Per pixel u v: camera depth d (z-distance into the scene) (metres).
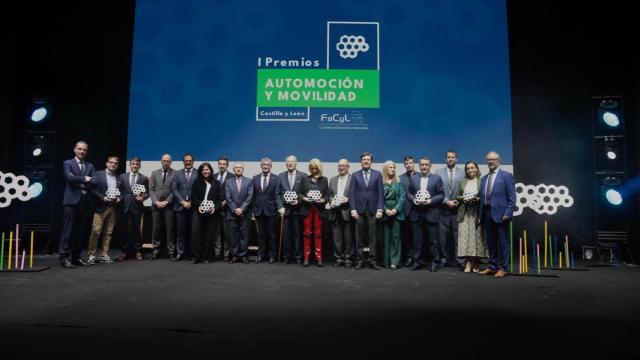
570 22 6.44
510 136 5.94
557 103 6.47
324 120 5.99
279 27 6.09
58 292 3.45
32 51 6.45
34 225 6.00
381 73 6.04
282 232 5.51
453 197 5.32
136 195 5.45
